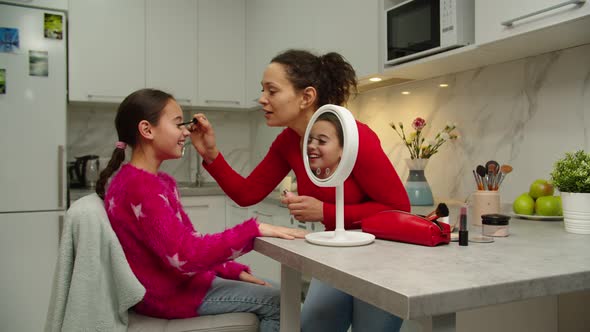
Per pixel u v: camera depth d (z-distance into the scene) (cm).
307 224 230
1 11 265
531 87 173
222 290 121
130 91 316
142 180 111
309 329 122
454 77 207
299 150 131
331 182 92
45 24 275
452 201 199
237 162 389
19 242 268
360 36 213
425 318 65
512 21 141
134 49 317
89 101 306
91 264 104
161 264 116
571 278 68
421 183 198
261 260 288
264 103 120
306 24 259
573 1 123
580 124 157
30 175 270
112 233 106
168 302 115
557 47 159
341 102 125
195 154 372
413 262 75
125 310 106
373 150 109
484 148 193
